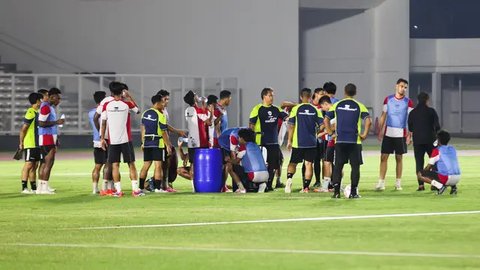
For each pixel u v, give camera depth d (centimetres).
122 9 8250
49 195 3447
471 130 10544
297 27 8506
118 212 2847
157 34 8300
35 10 8156
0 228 2478
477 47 10025
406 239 2219
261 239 2233
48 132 3525
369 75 9375
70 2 8188
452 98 10512
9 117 7725
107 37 8231
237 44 8419
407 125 3556
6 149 7694
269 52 8469
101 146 3312
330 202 3086
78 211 2889
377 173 4609
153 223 2561
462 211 2811
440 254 1998
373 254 2000
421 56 9994
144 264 1909
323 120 3400
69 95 7906
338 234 2309
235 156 3459
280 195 3347
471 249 2066
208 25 8388
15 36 8150
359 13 9344
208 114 3519
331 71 9381
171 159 3575
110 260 1956
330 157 3438
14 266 1900
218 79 8325
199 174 3481
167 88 8138
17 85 7750
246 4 8431
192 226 2486
